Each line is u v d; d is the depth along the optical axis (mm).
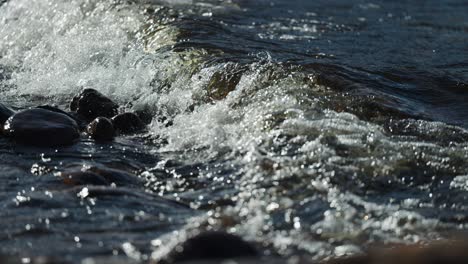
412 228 10570
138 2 23484
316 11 26000
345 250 9789
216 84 16734
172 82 17594
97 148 14406
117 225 10594
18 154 13875
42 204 11320
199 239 8922
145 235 10258
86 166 13070
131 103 17188
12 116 14969
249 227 10562
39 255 9484
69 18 23000
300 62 17891
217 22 22203
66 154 14008
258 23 22938
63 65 20078
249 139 13922
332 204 11320
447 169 12602
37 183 12344
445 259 8055
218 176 12711
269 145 13508
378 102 15523
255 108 15117
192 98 16609
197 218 10938
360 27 24156
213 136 14398
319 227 10562
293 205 11312
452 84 17750
